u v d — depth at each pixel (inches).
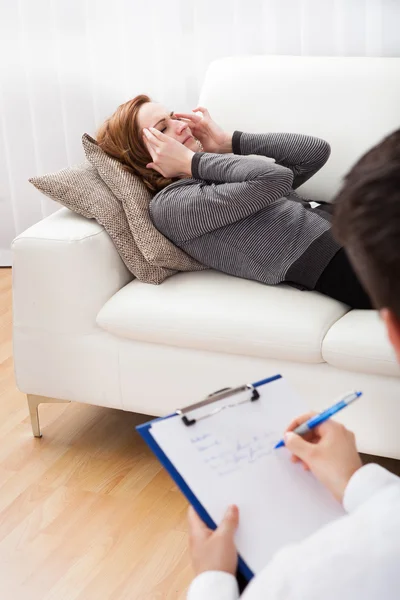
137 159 92.4
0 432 96.5
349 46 112.4
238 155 89.3
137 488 84.8
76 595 70.1
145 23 121.0
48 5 125.3
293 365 79.0
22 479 87.3
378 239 21.3
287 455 37.6
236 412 38.9
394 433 76.4
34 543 77.0
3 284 138.2
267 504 35.8
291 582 22.8
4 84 132.9
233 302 82.0
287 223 85.4
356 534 22.5
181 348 83.7
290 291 83.7
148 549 75.5
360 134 93.5
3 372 109.7
